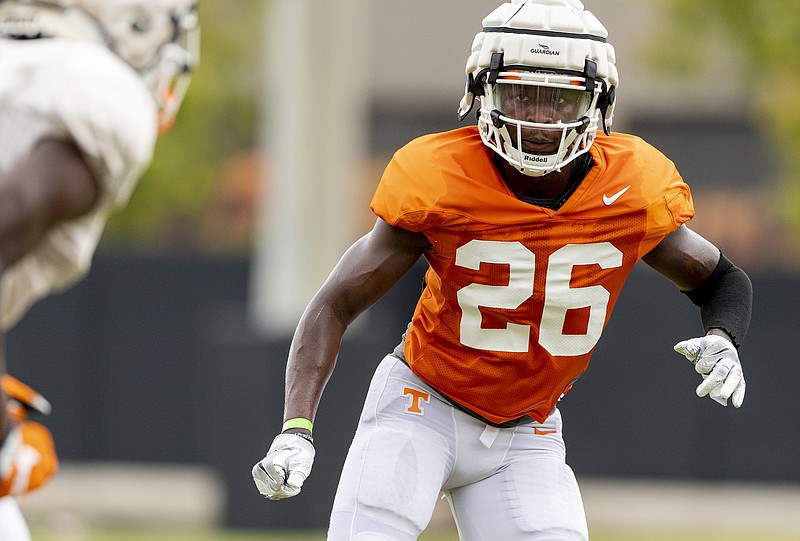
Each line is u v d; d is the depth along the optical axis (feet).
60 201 25.90
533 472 43.62
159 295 130.52
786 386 122.11
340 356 105.29
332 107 111.96
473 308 41.81
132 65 28.78
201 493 127.24
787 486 121.60
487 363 42.34
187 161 160.04
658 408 121.80
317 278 111.86
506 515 43.14
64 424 129.39
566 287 41.50
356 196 181.37
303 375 41.55
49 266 27.58
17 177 25.39
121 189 27.30
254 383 106.93
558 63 39.55
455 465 43.70
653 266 43.93
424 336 43.21
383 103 193.16
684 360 121.60
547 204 41.27
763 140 187.83
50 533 109.09
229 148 179.11
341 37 111.96
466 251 41.11
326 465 104.94
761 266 187.42
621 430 122.11
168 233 179.42
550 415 44.98
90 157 26.27
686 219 42.04
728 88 185.47
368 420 43.96
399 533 41.57
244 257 131.13
